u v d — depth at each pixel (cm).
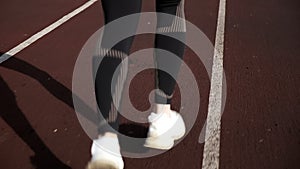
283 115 325
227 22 563
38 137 283
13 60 410
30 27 510
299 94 362
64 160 260
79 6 613
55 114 313
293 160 270
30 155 264
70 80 371
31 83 361
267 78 391
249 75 395
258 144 285
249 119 316
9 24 519
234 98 347
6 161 258
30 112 314
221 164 261
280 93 362
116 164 187
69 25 523
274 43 489
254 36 511
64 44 457
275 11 629
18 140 279
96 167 186
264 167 261
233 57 438
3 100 330
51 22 532
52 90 350
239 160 266
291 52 463
